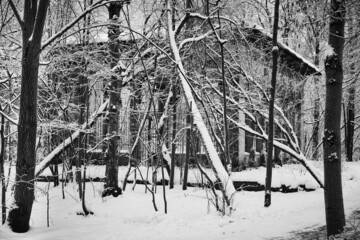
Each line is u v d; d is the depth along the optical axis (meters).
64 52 14.82
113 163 14.02
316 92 20.12
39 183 17.42
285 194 14.14
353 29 16.39
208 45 15.78
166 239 8.94
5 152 15.93
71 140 13.34
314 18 17.55
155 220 11.30
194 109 12.56
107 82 14.79
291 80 18.11
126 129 17.06
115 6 14.44
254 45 17.28
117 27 14.39
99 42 16.16
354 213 8.58
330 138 6.61
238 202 11.78
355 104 23.86
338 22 6.83
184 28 16.19
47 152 15.96
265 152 19.36
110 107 14.20
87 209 12.50
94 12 15.48
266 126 18.98
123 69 15.61
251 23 17.19
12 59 13.82
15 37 14.98
